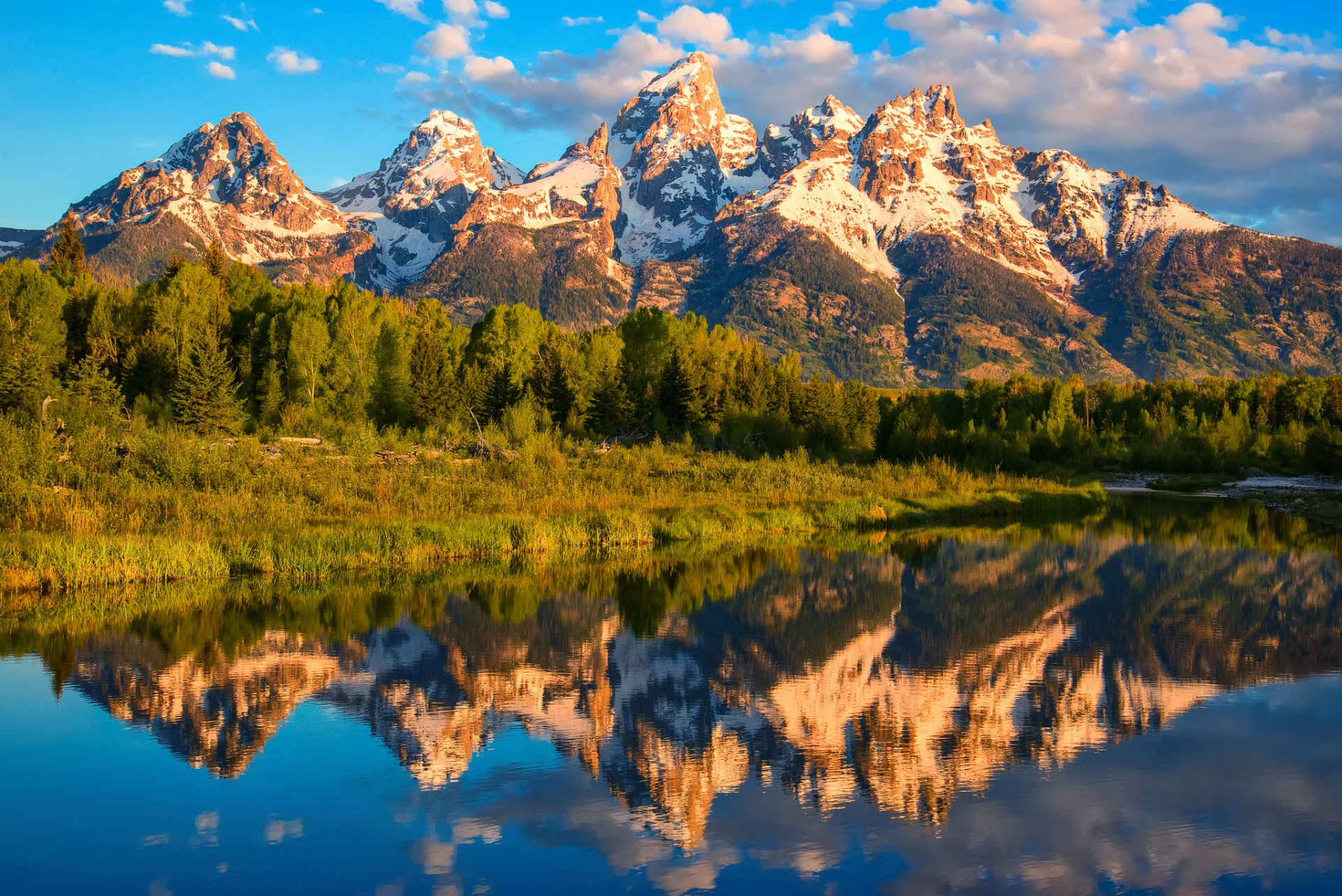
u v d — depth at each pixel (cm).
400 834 1171
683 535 3788
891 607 2542
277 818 1220
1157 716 1633
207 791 1305
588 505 4066
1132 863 1098
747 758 1439
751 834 1180
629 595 2681
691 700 1719
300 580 2812
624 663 1969
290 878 1066
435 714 1641
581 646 2108
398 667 1925
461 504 3831
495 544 3322
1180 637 2198
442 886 1053
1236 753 1444
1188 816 1220
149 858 1107
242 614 2381
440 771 1384
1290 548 3647
